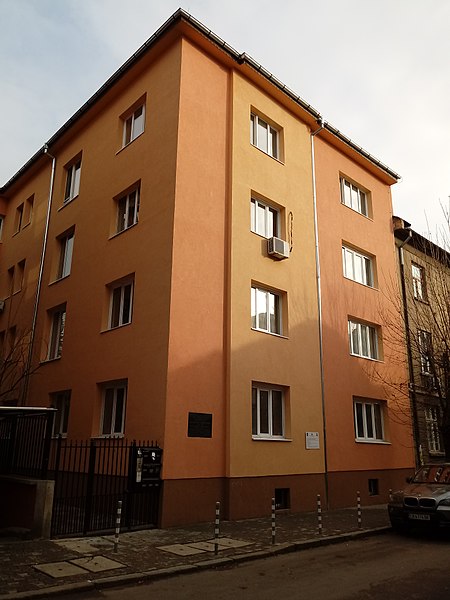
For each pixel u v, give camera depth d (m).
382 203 21.02
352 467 15.91
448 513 10.66
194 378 12.06
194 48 14.36
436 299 18.27
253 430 13.44
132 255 13.80
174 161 13.06
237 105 15.05
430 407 19.00
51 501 9.62
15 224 22.66
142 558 8.27
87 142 17.73
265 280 14.56
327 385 15.79
